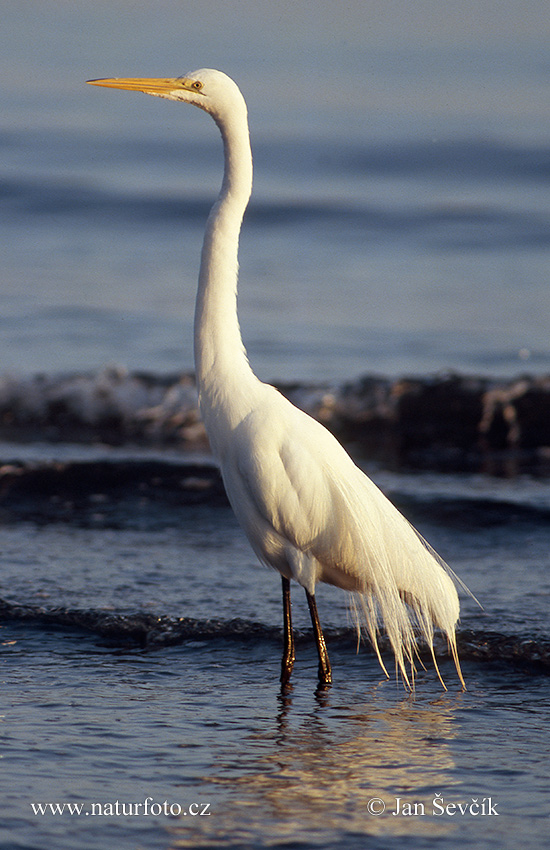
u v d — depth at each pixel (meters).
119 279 25.88
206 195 35.75
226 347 7.93
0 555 10.45
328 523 7.61
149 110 52.28
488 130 44.44
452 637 7.57
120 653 8.23
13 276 25.91
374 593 7.96
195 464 13.91
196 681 7.70
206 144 45.16
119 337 21.11
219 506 12.48
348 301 24.06
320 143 43.06
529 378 17.61
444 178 40.06
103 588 9.45
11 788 5.90
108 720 6.94
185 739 6.64
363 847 5.29
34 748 6.46
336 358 19.97
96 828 5.45
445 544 10.95
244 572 10.05
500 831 5.46
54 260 27.97
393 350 20.38
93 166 40.78
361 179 39.94
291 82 55.22
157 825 5.49
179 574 9.93
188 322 22.20
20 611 8.89
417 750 6.51
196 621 8.67
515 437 16.95
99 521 11.89
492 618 8.50
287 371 19.17
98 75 59.50
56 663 8.00
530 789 5.96
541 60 58.66
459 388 17.47
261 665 8.02
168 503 12.57
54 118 49.31
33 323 21.91
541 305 23.50
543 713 7.09
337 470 7.66
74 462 13.72
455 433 17.11
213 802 5.77
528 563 10.20
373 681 7.73
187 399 17.72
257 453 7.55
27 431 17.41
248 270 27.16
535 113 47.75
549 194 36.84
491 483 13.73
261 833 5.43
